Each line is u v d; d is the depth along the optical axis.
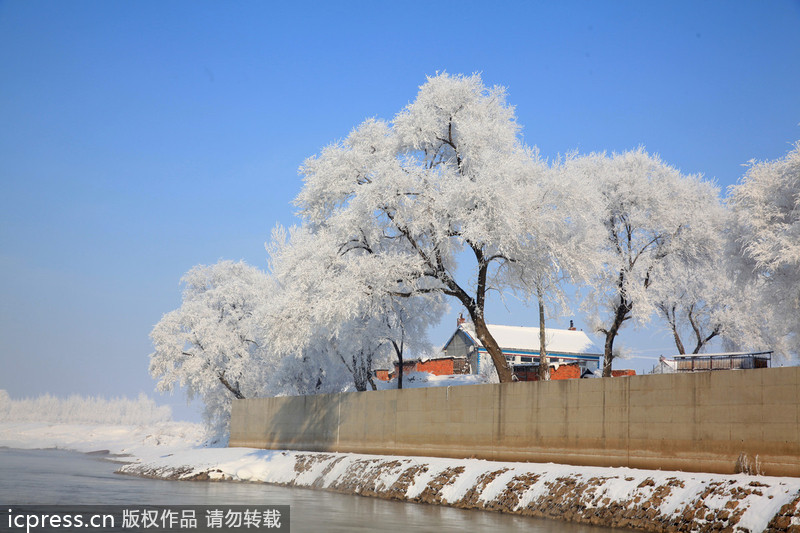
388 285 36.94
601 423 29.39
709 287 53.25
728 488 22.25
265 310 41.72
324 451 46.78
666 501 23.38
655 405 27.38
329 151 40.56
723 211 45.97
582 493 26.12
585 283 36.28
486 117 38.44
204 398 67.81
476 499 30.06
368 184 36.50
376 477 36.66
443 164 38.47
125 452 80.44
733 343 55.00
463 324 71.38
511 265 36.75
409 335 52.97
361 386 53.94
